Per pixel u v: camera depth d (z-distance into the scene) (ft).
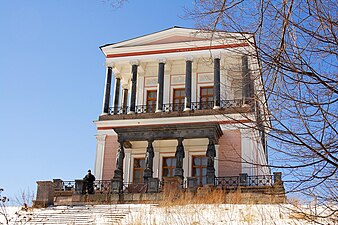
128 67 130.41
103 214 70.90
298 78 22.97
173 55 122.83
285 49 22.81
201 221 58.13
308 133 22.82
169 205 69.05
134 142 117.29
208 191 80.28
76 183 95.81
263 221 54.54
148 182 93.61
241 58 25.11
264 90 23.56
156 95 127.54
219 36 25.14
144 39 127.13
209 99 122.42
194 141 114.42
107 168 117.60
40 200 83.25
